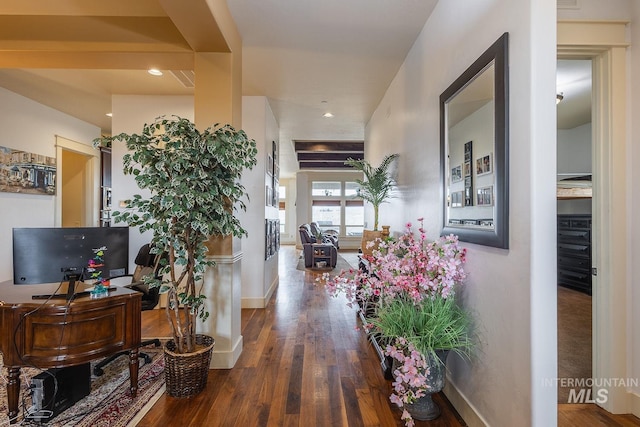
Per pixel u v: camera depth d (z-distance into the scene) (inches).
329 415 77.0
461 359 77.1
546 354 52.2
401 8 95.8
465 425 73.4
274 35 110.3
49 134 174.6
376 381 92.4
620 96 74.3
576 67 117.1
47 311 72.8
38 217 167.8
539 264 52.6
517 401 56.2
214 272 101.6
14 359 73.1
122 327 81.3
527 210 54.1
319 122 210.5
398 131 137.2
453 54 82.6
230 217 92.1
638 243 73.0
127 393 85.7
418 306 74.3
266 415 76.9
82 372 83.0
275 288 208.7
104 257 84.9
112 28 98.7
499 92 60.6
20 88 150.3
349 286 80.7
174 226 84.4
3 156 148.9
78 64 108.0
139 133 161.2
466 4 75.5
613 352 74.7
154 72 135.6
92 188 211.5
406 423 67.7
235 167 87.6
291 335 128.0
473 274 71.9
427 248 76.7
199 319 100.6
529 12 53.8
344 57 125.6
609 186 74.9
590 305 160.2
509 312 58.7
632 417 73.0
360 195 176.1
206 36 91.8
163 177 81.9
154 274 88.1
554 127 53.1
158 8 97.0
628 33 74.2
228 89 101.0
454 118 80.0
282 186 518.3
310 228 331.3
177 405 80.7
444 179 84.8
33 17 97.1
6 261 150.4
